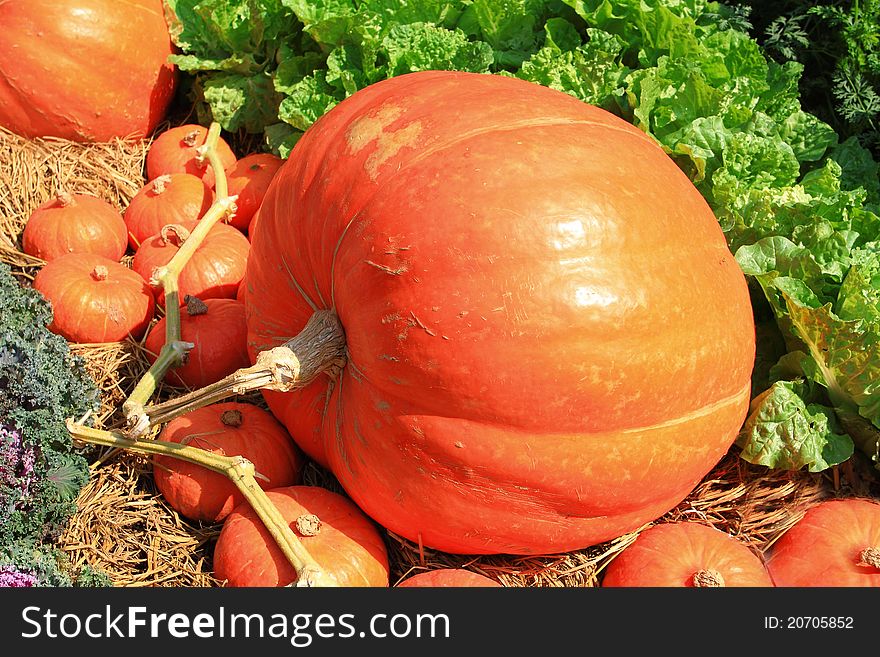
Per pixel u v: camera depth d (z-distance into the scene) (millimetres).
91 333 1645
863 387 1444
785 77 1766
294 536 1338
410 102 1359
